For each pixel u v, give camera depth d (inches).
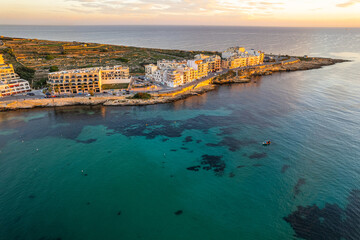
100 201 3457.2
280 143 4982.8
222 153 4667.8
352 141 5000.0
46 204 3388.3
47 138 5211.6
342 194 3531.0
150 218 3152.1
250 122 6043.3
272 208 3299.7
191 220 3122.5
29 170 4136.3
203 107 7209.6
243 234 2901.1
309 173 4025.6
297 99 7765.8
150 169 4207.7
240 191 3641.7
